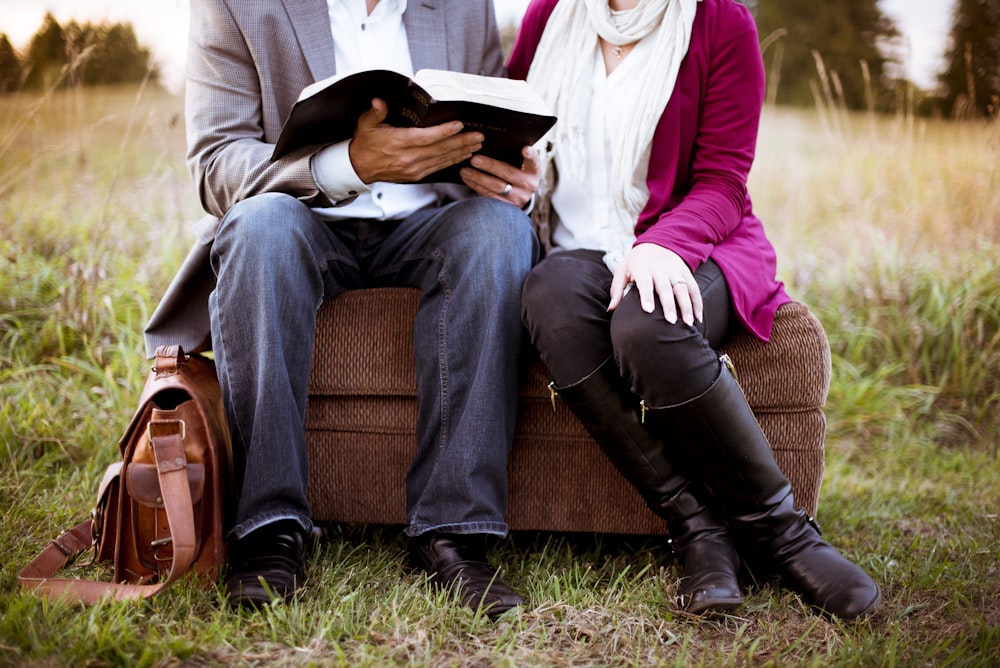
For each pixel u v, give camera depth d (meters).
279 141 1.36
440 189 1.76
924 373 2.71
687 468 1.42
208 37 1.54
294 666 1.12
